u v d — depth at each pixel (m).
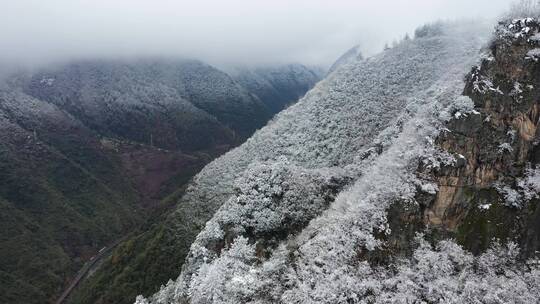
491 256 39.09
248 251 51.97
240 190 62.28
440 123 45.78
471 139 43.75
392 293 37.69
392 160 47.38
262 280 44.91
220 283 46.91
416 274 38.72
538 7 49.47
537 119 43.44
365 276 39.31
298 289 40.53
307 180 59.75
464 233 41.16
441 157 43.59
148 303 66.00
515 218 40.25
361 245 41.03
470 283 36.62
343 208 47.22
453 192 42.50
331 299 37.69
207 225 59.75
